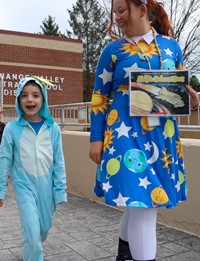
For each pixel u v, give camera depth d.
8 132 2.96
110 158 2.16
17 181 2.90
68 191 6.45
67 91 24.05
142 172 2.09
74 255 3.38
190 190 4.00
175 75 2.18
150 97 2.16
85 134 6.04
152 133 2.18
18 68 22.30
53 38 23.59
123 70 2.21
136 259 2.18
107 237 3.91
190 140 4.10
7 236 3.95
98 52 43.66
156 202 2.06
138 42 2.24
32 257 2.77
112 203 2.05
